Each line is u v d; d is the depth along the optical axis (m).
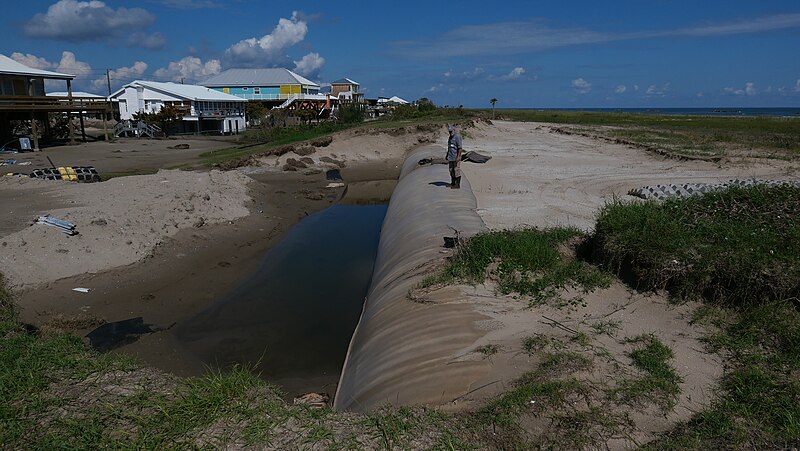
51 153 32.66
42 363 5.28
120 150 34.91
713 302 6.16
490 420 4.25
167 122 50.34
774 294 5.77
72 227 11.60
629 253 7.03
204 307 9.88
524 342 5.66
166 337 8.66
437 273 7.89
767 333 5.41
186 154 32.31
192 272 11.55
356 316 9.58
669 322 5.98
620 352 5.39
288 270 11.98
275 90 76.75
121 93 56.22
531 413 4.32
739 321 5.72
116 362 5.46
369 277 11.59
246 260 12.54
